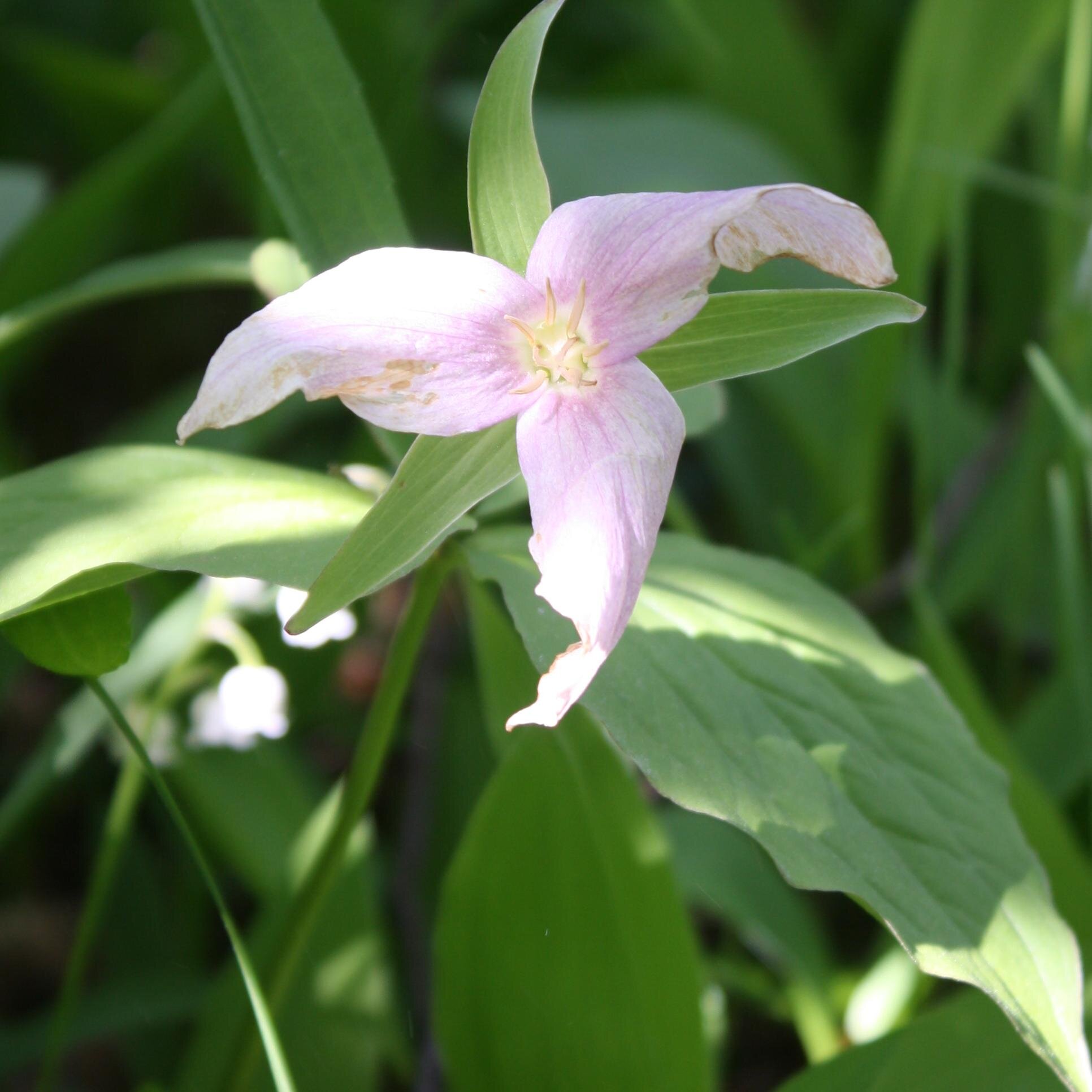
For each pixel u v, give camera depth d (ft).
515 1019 2.65
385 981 2.79
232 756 3.28
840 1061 2.58
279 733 2.94
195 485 2.51
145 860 3.48
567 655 2.31
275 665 3.60
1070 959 2.43
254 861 3.09
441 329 2.34
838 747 2.48
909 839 2.46
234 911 3.55
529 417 2.35
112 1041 3.45
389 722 2.57
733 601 2.57
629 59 5.07
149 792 3.68
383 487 2.60
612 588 2.32
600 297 2.36
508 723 2.31
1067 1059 2.39
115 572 2.44
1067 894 2.74
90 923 2.78
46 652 2.46
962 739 2.52
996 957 2.42
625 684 2.48
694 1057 2.62
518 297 2.36
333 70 2.51
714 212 2.34
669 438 2.35
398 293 2.34
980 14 3.59
